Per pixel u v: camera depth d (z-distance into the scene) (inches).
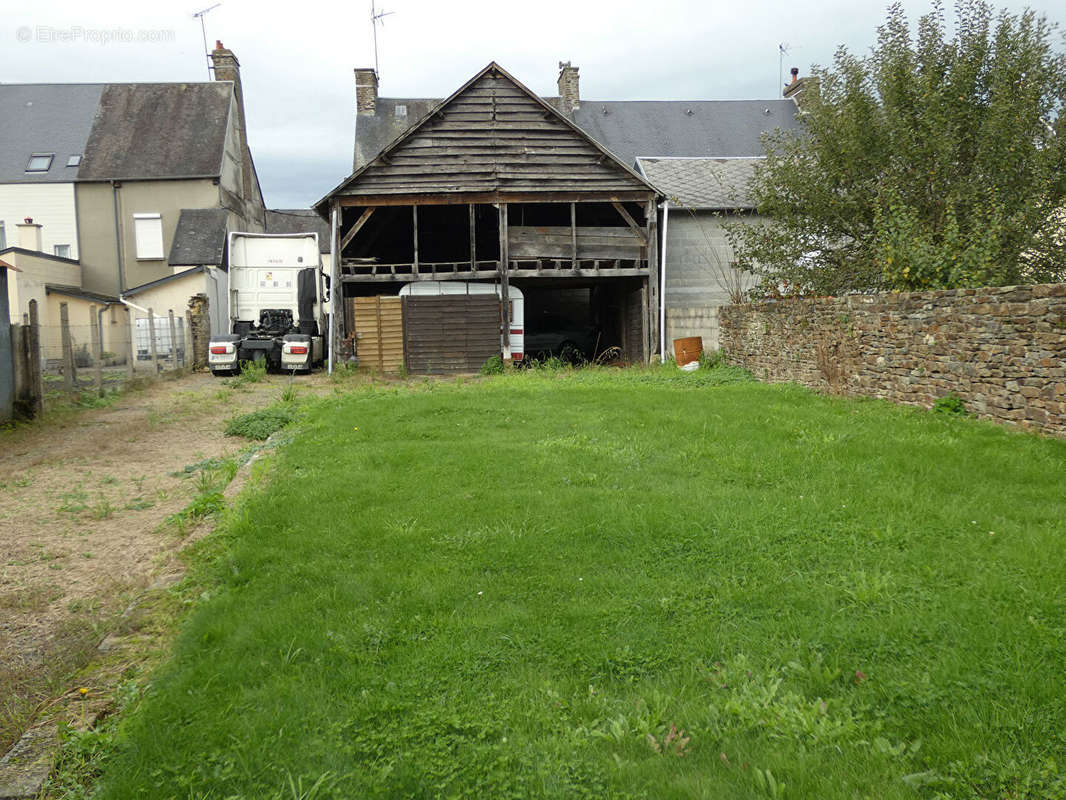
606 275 789.2
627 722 115.9
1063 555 171.2
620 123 1285.7
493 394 484.1
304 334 771.4
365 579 172.2
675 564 178.9
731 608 153.9
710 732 114.0
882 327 427.5
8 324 455.8
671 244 853.2
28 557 217.5
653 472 265.6
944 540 186.2
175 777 108.7
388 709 121.6
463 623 149.6
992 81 563.2
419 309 768.3
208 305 931.3
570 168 780.0
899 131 577.6
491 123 772.0
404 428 364.8
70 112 1237.7
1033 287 315.0
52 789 110.3
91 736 119.4
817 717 115.3
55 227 1154.0
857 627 141.4
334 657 137.3
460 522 212.5
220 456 357.7
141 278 1163.9
